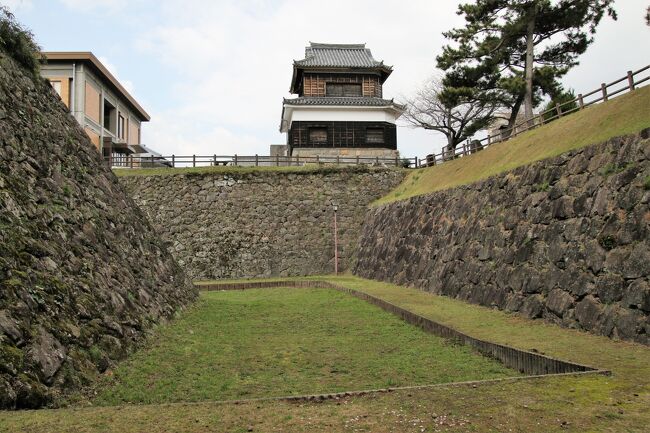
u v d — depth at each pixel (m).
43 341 6.71
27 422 5.21
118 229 12.27
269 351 10.09
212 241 28.47
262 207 29.30
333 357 9.63
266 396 7.20
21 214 8.23
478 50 26.28
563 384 6.63
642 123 11.67
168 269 14.93
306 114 35.75
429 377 8.19
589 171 12.26
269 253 28.62
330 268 28.62
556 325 11.30
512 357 8.74
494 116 33.44
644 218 9.90
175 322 12.14
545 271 12.39
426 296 17.05
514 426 5.17
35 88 11.77
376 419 5.44
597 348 8.90
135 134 44.50
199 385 7.68
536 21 25.86
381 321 13.27
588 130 14.16
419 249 20.61
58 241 8.89
